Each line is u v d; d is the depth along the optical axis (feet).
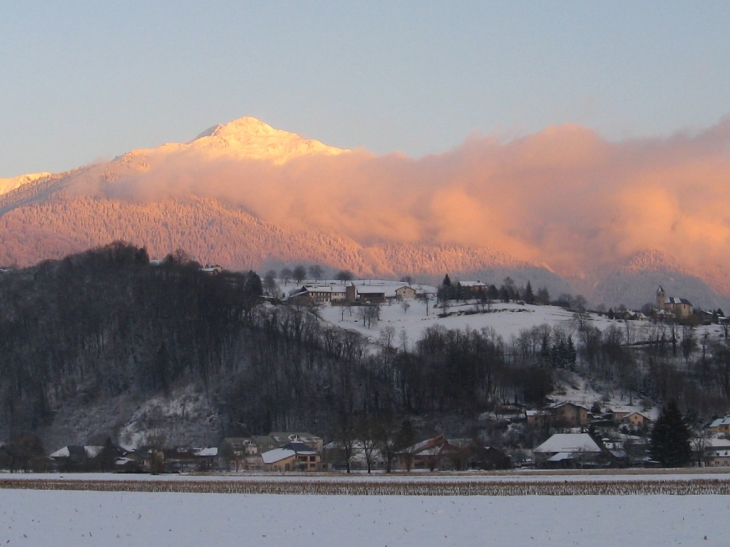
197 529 549.54
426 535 517.96
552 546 482.28
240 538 515.50
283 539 510.58
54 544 504.84
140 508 654.53
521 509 622.54
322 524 562.66
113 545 499.92
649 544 484.33
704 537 500.74
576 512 603.26
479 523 559.79
